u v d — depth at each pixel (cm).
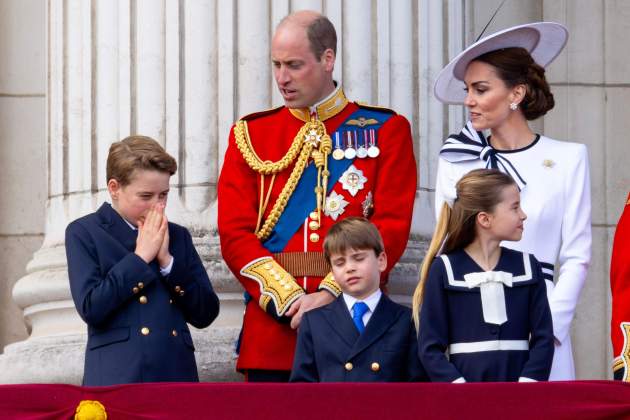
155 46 3127
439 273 2408
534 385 2208
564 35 2666
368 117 2770
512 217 2408
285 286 2622
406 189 2728
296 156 2738
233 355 2959
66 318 3145
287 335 2648
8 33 3819
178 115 3102
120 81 3152
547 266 2564
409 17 3189
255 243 2692
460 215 2420
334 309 2489
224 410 2200
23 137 3788
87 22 3209
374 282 2478
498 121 2614
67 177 3225
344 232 2470
